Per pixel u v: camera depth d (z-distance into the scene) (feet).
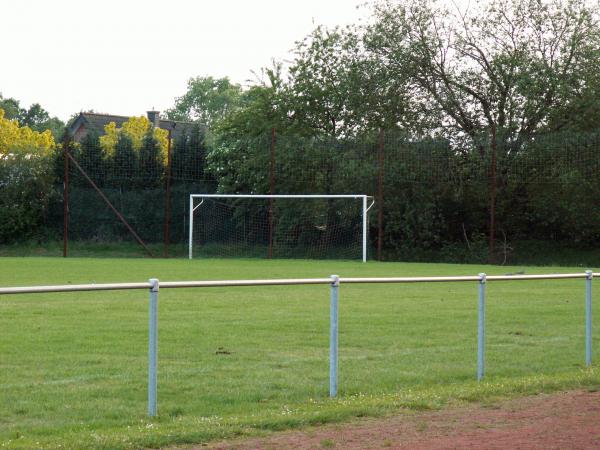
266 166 144.25
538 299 67.10
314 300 64.23
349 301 63.82
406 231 142.41
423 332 47.19
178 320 51.01
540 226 142.92
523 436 23.90
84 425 25.08
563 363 37.91
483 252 140.97
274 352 39.68
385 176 141.28
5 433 23.98
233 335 44.88
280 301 63.31
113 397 29.37
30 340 42.01
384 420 25.95
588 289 36.96
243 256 145.38
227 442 22.95
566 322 52.49
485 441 23.27
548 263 139.54
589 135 135.44
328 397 29.48
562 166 136.98
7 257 136.26
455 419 26.14
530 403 28.71
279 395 29.94
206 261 126.93
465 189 141.79
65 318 51.21
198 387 31.24
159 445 22.41
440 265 122.62
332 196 134.10
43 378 32.71
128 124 220.84
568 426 25.22
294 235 142.72
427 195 142.31
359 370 35.45
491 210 135.74
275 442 23.00
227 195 137.90
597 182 134.92
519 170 139.44
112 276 88.58
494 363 37.70
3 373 33.63
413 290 74.69
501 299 66.85
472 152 141.28
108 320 50.37
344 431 24.41
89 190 147.02
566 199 136.98
